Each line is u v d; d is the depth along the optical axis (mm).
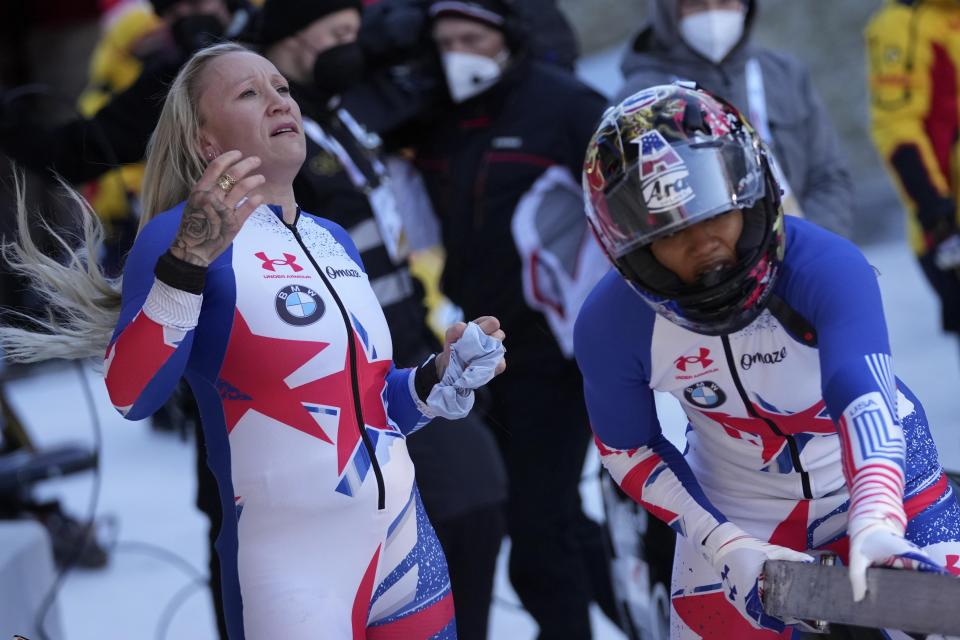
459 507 8945
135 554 14930
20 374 26984
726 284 5875
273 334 6645
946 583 5059
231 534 6723
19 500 14500
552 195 11375
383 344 7156
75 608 13289
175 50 10727
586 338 6629
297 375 6664
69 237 8734
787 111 11312
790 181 11234
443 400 7109
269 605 6535
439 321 18641
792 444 6816
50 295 7469
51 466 13945
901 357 18750
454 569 9070
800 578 5418
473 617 9148
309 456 6645
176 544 15188
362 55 10242
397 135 11906
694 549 7027
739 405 6629
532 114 11430
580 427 11234
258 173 7086
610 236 6004
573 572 10836
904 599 5145
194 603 13258
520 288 11258
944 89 14172
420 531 7156
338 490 6676
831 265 6102
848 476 5551
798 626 5992
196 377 6840
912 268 25000
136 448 20062
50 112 29859
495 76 11367
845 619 5316
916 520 6750
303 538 6641
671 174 5773
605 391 6711
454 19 11266
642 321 6453
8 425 15078
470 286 11508
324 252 7145
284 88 7289
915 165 14148
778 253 5988
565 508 11008
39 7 33844
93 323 7395
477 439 9234
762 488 7039
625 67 11516
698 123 5883
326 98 9531
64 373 27328
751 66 11305
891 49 14289
